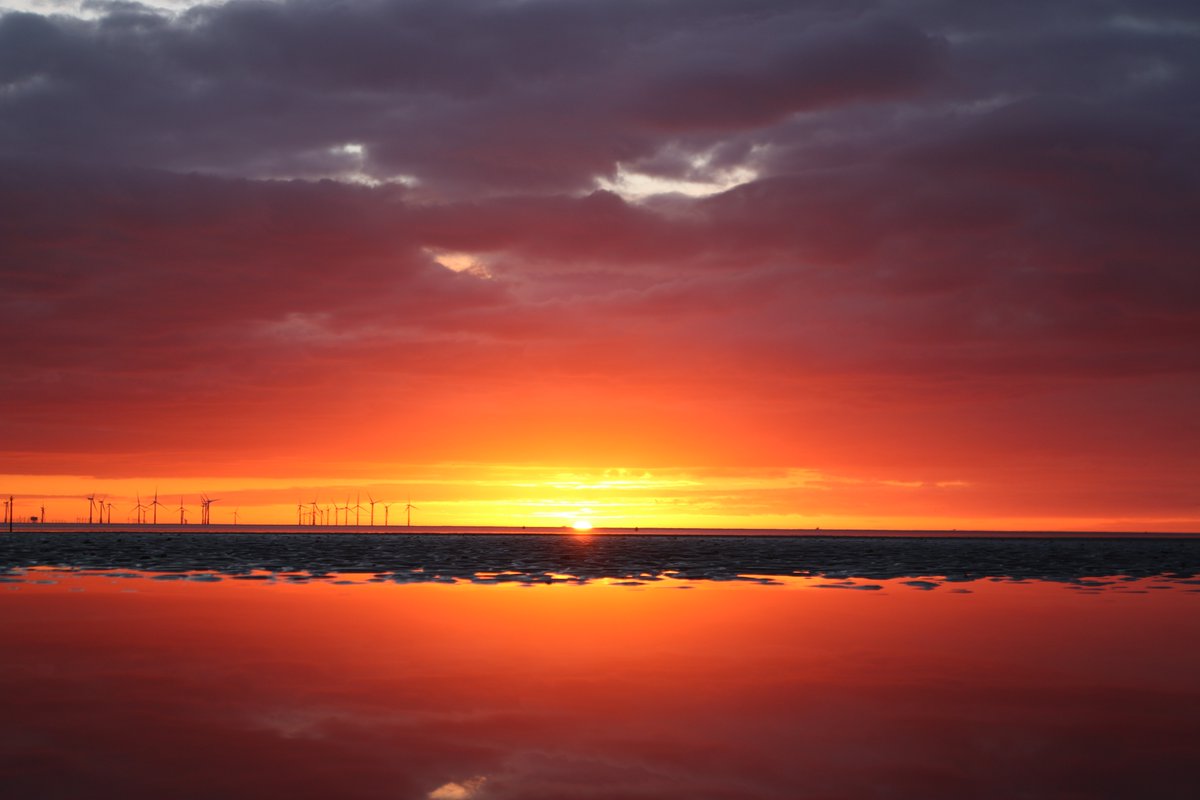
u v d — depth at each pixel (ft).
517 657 85.92
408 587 161.99
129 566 217.97
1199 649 92.84
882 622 114.21
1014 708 66.49
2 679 73.92
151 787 47.60
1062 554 361.71
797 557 316.81
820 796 47.34
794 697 69.67
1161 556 347.77
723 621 114.21
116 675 75.82
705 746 56.39
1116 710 65.92
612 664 82.89
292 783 48.34
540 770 51.13
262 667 79.87
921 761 53.57
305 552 312.09
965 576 207.41
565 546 449.48
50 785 47.75
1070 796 47.67
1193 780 50.24
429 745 55.72
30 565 220.84
